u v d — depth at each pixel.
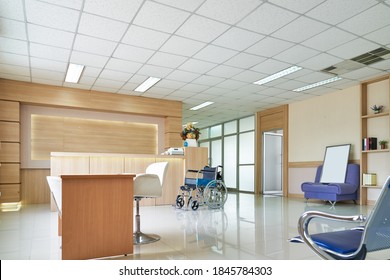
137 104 7.82
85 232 2.43
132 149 8.05
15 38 4.36
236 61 5.30
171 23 3.92
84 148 7.46
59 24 3.94
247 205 6.26
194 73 5.98
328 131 7.35
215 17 3.77
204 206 6.03
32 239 3.19
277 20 3.84
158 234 3.39
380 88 6.22
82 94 7.18
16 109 6.48
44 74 6.06
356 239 1.62
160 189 3.03
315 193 6.48
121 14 3.69
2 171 6.29
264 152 9.66
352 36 4.29
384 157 6.05
